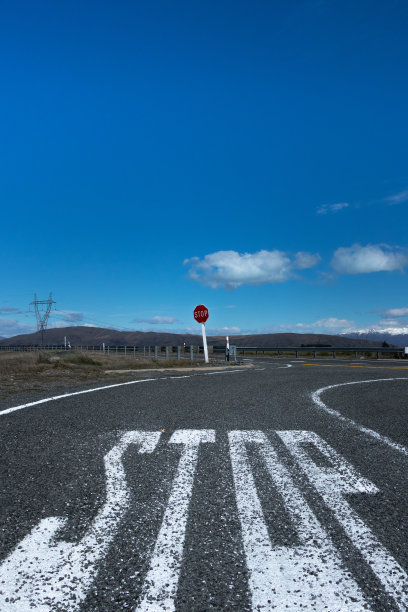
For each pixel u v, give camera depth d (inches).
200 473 172.2
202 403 351.3
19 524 122.9
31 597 87.7
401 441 228.8
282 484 159.6
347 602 86.6
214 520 126.7
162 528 120.6
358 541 113.6
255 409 324.8
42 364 724.7
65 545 110.0
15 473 169.8
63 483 158.7
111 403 346.6
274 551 107.6
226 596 88.4
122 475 168.7
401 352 1423.5
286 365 938.1
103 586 91.8
